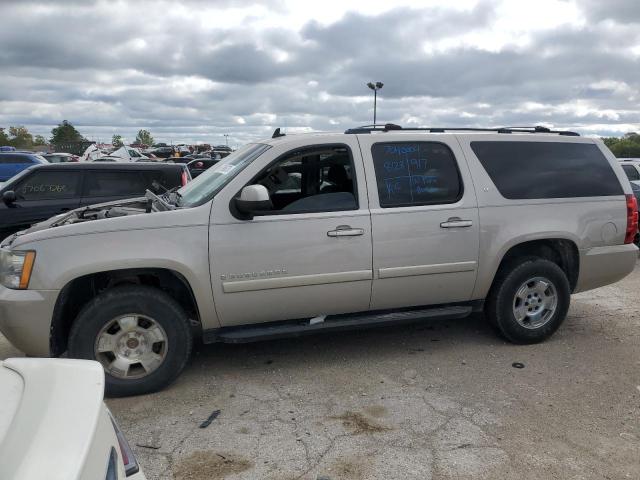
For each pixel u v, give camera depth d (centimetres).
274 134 495
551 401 394
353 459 322
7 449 148
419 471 310
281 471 311
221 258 405
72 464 148
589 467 315
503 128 525
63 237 384
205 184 459
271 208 424
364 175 442
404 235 443
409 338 520
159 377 404
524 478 304
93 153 3725
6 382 181
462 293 474
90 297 421
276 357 476
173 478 305
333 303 439
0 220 769
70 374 189
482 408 383
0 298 382
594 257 504
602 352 488
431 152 464
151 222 396
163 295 399
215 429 357
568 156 506
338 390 412
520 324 493
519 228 474
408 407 384
